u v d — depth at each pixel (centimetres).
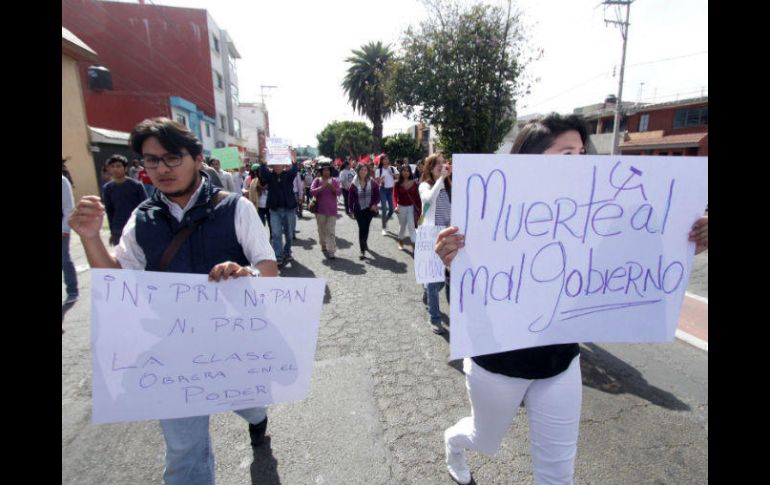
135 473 208
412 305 445
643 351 332
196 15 2608
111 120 2127
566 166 128
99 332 123
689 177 134
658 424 239
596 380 288
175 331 128
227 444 225
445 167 344
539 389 141
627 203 133
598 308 136
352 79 2742
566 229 131
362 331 376
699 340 351
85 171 1334
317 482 198
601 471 204
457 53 1452
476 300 128
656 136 3028
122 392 126
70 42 1222
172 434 144
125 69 2403
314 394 272
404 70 1545
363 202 640
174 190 141
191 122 2417
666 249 137
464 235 126
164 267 144
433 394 272
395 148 3647
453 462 193
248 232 151
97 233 136
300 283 135
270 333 135
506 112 1634
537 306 133
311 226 1052
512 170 125
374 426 239
